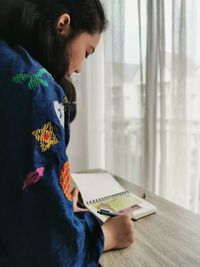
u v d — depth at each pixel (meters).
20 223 0.40
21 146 0.41
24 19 0.51
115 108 1.77
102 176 1.09
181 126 1.35
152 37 1.43
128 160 1.75
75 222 0.46
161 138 1.45
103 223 0.64
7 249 0.42
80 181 1.00
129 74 1.66
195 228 0.69
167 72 1.40
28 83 0.43
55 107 0.45
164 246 0.61
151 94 1.47
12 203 0.40
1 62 0.44
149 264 0.54
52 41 0.54
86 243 0.50
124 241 0.60
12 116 0.41
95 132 2.00
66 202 0.44
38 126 0.42
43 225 0.41
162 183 1.46
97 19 0.62
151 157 1.52
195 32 1.25
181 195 1.39
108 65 1.79
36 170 0.41
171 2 1.33
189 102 1.32
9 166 0.40
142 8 1.49
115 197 0.88
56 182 0.43
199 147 1.31
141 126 1.59
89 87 1.94
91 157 2.03
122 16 1.64
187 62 1.29
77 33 0.59
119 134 1.78
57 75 0.57
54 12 0.54
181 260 0.55
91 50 0.67
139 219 0.75
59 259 0.43
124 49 1.66
